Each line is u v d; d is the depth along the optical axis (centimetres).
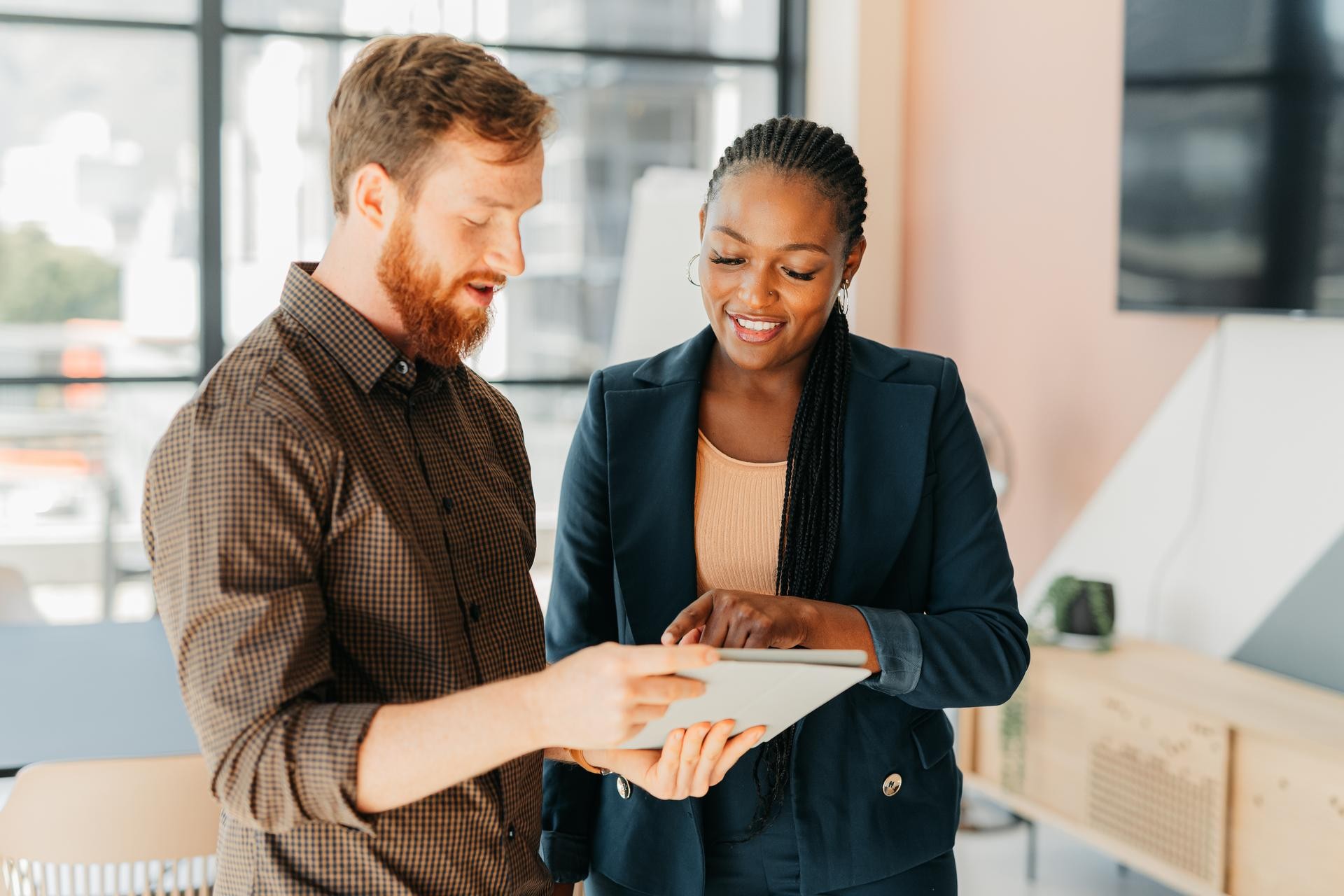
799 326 128
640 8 496
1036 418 389
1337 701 267
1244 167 287
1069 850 336
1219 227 295
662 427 136
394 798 93
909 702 129
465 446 118
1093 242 362
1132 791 278
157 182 452
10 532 446
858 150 460
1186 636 325
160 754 200
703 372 138
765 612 118
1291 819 242
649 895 135
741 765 133
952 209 434
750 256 125
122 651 263
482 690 94
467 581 112
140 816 155
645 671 90
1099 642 308
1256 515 303
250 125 458
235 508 95
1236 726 252
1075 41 369
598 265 501
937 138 442
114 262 450
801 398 134
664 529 135
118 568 455
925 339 454
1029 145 391
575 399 502
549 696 92
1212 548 317
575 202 497
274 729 92
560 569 143
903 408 135
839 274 130
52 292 445
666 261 371
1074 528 371
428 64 101
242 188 459
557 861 140
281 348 103
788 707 105
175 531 97
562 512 144
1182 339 327
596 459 140
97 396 451
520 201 104
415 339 107
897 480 134
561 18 489
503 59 486
